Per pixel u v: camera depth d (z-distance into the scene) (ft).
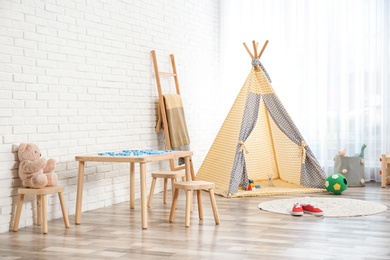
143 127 22.68
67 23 19.02
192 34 25.77
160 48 23.62
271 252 14.79
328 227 17.26
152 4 23.13
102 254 14.73
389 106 25.79
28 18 17.60
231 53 27.66
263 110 24.91
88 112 19.93
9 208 17.11
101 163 20.56
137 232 16.85
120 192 21.56
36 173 16.85
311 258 14.32
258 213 19.27
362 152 25.27
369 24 25.81
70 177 19.24
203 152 26.68
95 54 20.21
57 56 18.63
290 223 17.80
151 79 23.13
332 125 26.32
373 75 25.90
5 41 16.89
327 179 23.11
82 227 17.48
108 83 20.83
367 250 14.92
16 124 17.25
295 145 24.23
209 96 27.14
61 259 14.37
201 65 26.43
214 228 17.26
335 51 26.18
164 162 24.08
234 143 23.20
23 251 15.01
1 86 16.79
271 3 26.91
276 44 26.91
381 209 19.67
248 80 24.13
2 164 16.83
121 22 21.44
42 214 16.80
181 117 23.48
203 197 22.39
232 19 27.61
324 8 26.25
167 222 18.11
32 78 17.75
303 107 26.61
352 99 26.11
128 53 21.81
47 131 18.31
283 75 26.78
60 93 18.78
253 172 25.14
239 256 14.49
